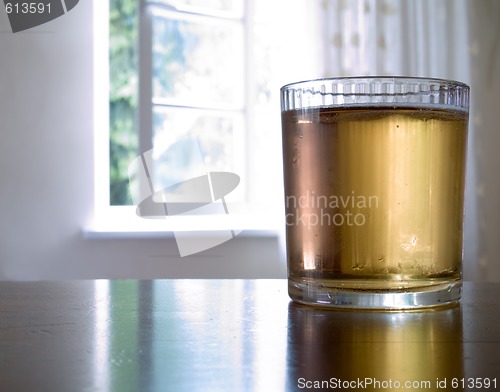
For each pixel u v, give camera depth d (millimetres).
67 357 271
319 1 2066
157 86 2205
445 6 2199
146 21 2014
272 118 2209
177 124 2119
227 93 2285
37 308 418
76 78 1896
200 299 462
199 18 2117
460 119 427
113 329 341
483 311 400
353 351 282
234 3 2236
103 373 243
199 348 290
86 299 462
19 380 233
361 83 404
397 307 404
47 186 1862
